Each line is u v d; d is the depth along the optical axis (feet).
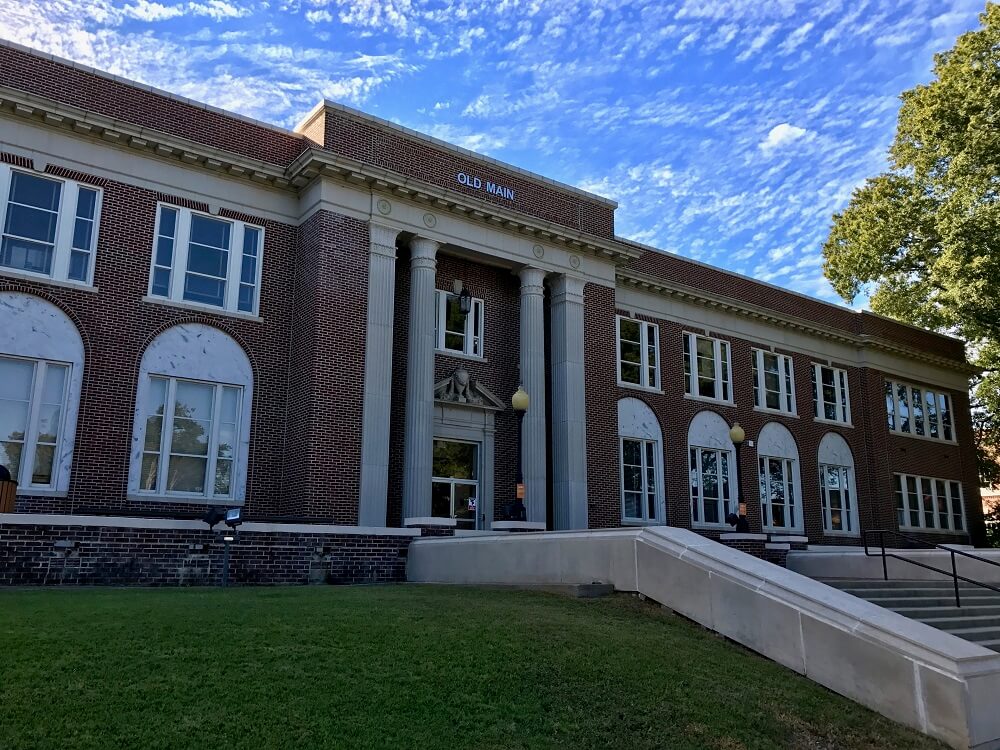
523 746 26.05
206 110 73.77
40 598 38.24
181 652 29.50
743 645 39.32
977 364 147.23
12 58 65.10
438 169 81.30
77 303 65.05
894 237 127.34
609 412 89.51
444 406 81.46
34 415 62.28
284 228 75.87
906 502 130.11
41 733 22.71
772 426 115.65
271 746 23.68
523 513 66.39
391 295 75.10
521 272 87.04
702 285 111.75
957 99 106.63
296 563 57.67
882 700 33.86
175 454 67.56
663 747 27.63
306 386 70.08
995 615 51.83
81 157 67.21
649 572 44.93
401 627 34.99
